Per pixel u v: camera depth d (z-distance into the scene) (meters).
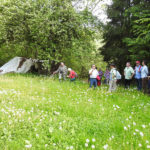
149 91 7.88
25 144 2.84
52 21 10.95
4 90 6.20
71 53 12.91
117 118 4.33
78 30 12.01
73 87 8.50
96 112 4.66
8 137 2.94
